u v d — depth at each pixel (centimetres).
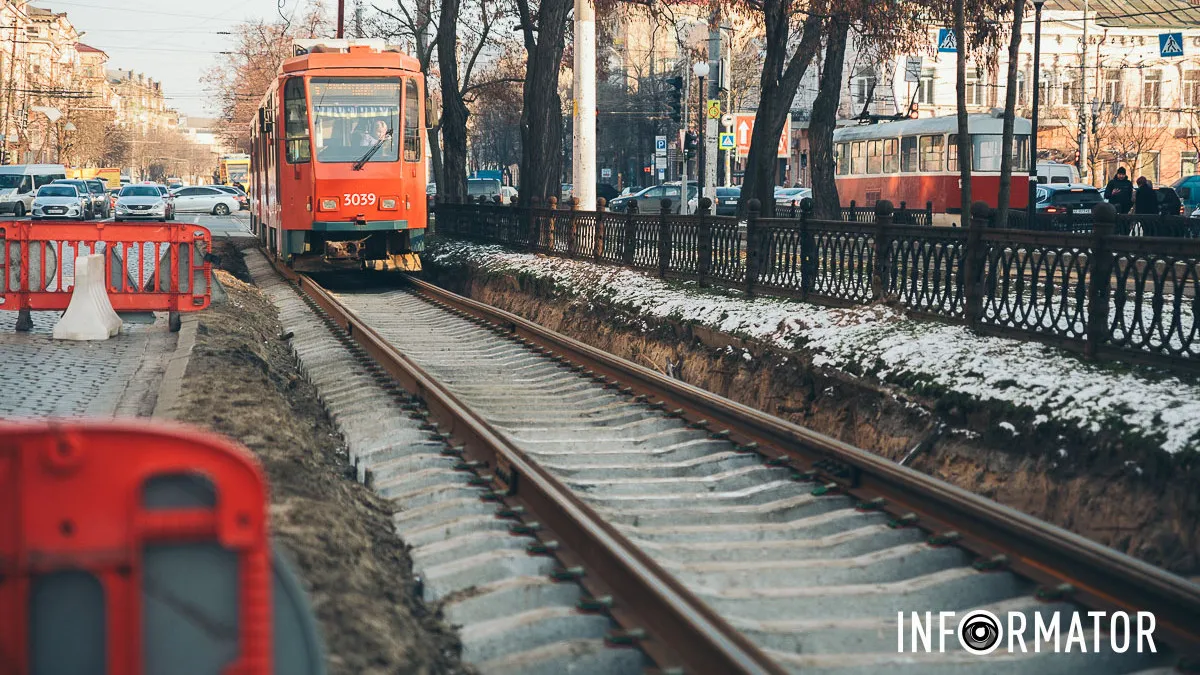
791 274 1399
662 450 888
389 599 509
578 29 2227
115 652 264
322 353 1403
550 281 1952
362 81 2167
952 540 638
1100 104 5619
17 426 259
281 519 541
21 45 9638
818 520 694
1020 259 1000
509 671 466
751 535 678
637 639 497
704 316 1397
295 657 296
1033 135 2877
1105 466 741
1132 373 838
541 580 573
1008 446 827
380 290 2408
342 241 2205
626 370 1166
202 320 1371
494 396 1127
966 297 1071
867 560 620
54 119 9025
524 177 3181
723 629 471
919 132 3566
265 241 2758
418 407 1037
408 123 2194
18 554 259
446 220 3350
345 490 712
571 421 1014
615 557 553
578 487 780
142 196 5175
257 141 2988
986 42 2120
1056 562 584
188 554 269
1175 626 514
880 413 975
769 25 1992
